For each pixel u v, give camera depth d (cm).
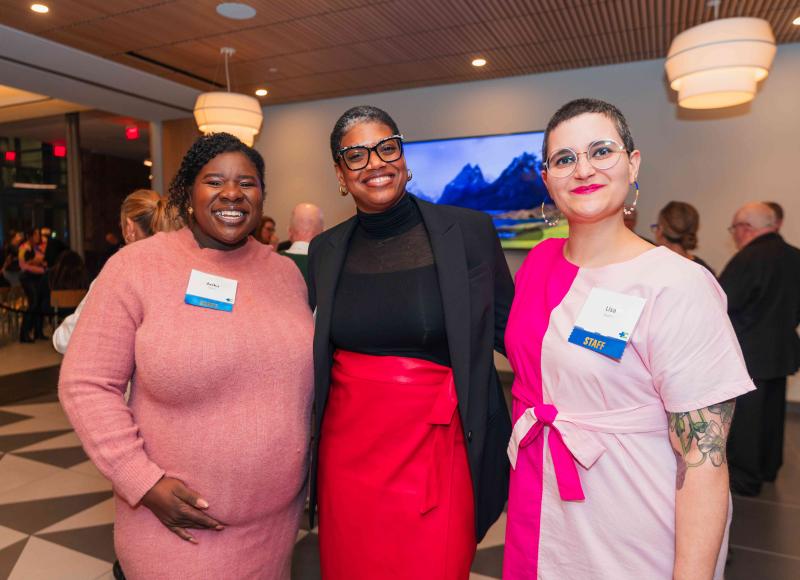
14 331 855
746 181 524
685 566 91
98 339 117
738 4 423
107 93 641
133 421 120
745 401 318
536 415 108
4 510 298
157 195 230
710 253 538
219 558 122
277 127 727
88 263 1141
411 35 488
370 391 134
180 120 752
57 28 470
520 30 476
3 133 1008
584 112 103
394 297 136
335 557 139
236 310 126
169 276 123
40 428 435
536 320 112
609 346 98
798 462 369
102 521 286
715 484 90
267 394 125
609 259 105
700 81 359
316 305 150
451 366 135
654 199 555
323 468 142
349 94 672
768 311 309
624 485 99
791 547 261
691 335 92
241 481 121
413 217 144
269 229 584
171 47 512
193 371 116
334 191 701
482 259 141
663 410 99
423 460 131
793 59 504
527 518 112
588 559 103
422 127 650
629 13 441
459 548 132
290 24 464
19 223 1102
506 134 606
